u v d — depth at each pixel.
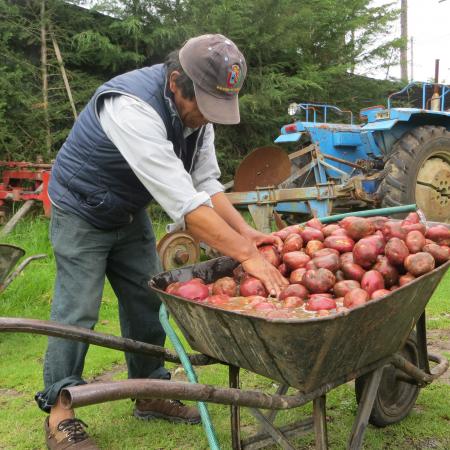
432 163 5.54
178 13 7.75
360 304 1.42
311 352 1.39
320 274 1.69
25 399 2.60
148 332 2.26
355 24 9.35
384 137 5.53
